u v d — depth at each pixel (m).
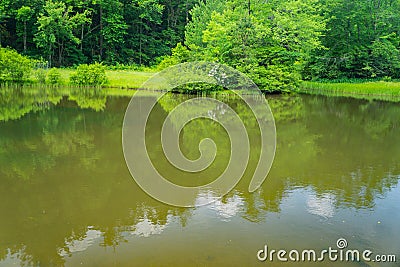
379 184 5.95
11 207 4.86
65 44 31.09
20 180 5.86
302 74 27.84
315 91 22.62
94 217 4.60
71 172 6.26
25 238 4.07
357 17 27.22
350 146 8.55
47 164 6.66
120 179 5.99
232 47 19.25
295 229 4.33
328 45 28.03
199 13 33.78
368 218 4.66
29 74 21.17
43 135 8.91
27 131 9.32
